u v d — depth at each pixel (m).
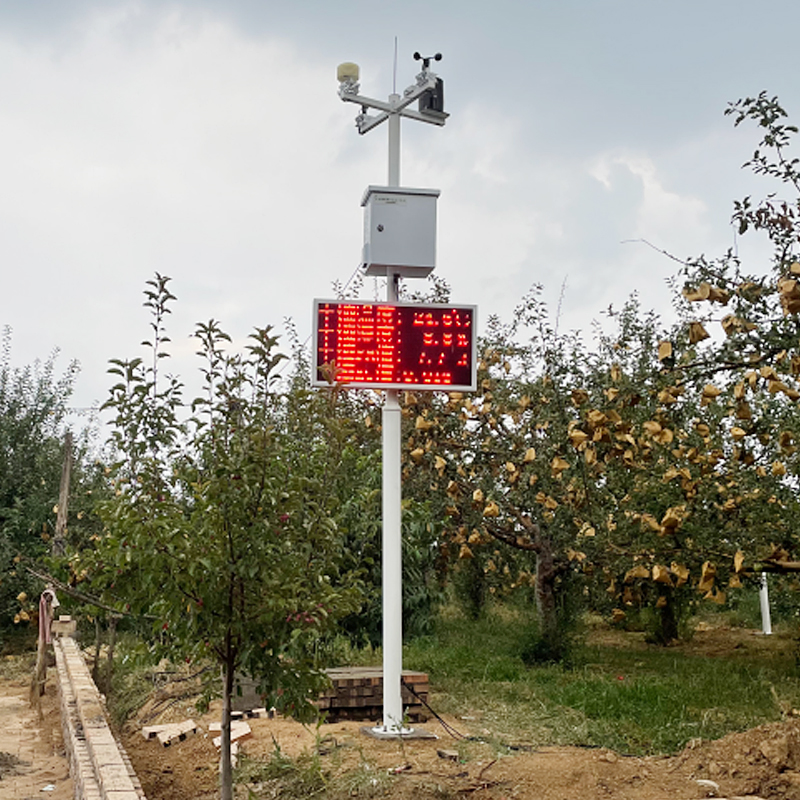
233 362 5.03
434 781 5.83
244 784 6.38
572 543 11.48
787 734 6.06
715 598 9.29
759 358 7.05
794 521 9.58
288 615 4.86
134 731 8.48
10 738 9.28
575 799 5.59
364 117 8.40
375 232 7.82
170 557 4.76
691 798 5.60
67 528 14.37
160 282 5.29
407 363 7.73
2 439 17.97
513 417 11.09
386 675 7.54
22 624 17.88
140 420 5.15
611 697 9.07
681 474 9.09
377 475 11.07
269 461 4.88
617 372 8.20
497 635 15.23
